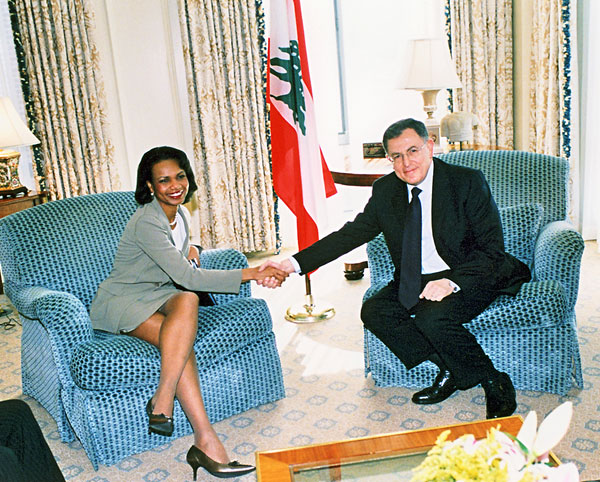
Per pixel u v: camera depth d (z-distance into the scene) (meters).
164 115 5.23
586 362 3.15
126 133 5.12
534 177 3.22
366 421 2.81
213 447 2.46
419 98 5.60
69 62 4.78
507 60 5.09
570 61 4.72
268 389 3.02
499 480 1.19
